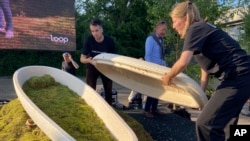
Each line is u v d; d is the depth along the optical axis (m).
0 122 3.37
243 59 2.65
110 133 3.15
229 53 2.66
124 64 3.68
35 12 16.42
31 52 21.25
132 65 3.56
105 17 27.14
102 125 3.26
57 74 4.08
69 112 3.36
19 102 3.62
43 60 21.50
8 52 20.86
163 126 4.36
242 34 11.12
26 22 16.08
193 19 2.77
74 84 3.90
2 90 14.01
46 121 2.72
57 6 17.33
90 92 3.63
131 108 5.50
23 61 21.17
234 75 2.62
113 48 4.90
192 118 5.92
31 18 16.28
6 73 20.94
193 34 2.66
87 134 3.08
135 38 24.81
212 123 2.61
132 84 4.15
